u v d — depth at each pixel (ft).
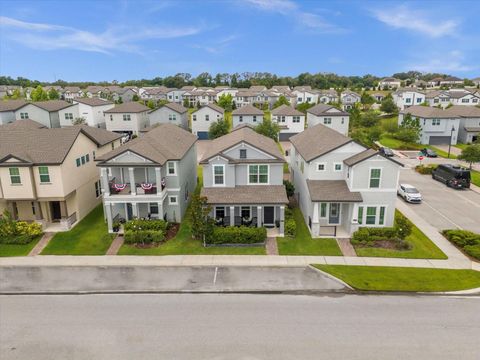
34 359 45.80
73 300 59.62
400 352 46.44
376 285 63.52
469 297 60.29
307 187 89.61
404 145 198.18
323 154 88.58
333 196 83.51
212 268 70.59
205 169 89.35
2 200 87.10
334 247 79.20
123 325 52.54
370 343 48.21
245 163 89.71
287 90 400.26
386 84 554.05
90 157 103.19
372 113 257.55
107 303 58.65
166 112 219.20
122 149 85.10
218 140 118.52
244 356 45.80
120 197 85.30
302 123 215.72
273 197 86.07
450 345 47.83
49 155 86.22
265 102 360.89
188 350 46.96
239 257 75.00
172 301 59.11
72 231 88.02
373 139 206.80
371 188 84.53
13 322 53.57
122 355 46.21
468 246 76.38
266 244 80.79
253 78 597.93
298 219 95.30
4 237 81.00
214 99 398.21
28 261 73.41
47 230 88.12
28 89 430.61
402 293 61.62
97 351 47.03
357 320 53.52
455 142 200.13
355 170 83.41
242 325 52.37
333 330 51.06
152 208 93.35
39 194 86.79
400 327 51.75
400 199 112.47
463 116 199.72
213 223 81.00
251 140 96.73
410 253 76.13
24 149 87.15
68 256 75.51
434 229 88.84
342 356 45.75
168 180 91.71
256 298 59.98
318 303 58.39
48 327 52.24
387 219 86.53
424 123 197.88
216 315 55.01
